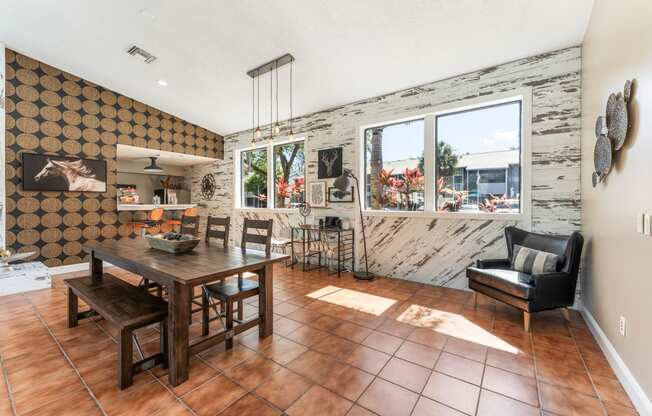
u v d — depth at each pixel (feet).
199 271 6.51
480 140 12.39
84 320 9.10
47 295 11.47
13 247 13.71
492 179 12.12
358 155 15.44
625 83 6.05
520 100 11.45
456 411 5.25
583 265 9.61
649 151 5.05
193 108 18.06
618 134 6.33
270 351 7.37
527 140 10.94
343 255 15.92
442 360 6.94
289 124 18.42
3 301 10.78
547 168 10.60
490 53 10.84
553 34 9.61
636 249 5.56
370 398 5.62
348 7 9.22
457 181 12.92
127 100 17.21
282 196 19.29
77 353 7.19
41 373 6.36
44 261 14.62
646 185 5.16
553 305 8.59
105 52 13.12
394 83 13.43
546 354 7.18
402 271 14.14
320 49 11.42
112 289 7.91
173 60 13.23
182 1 9.80
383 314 9.77
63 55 13.57
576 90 10.07
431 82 13.14
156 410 5.28
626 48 6.06
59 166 14.88
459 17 9.18
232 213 22.02
